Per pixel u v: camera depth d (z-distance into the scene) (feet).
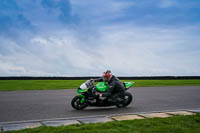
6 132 16.24
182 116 21.34
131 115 22.97
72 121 20.51
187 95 42.88
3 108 28.19
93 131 16.20
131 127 17.31
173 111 25.67
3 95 41.98
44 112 25.66
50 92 47.73
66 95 42.22
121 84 28.73
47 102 33.32
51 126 17.70
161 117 21.13
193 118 20.42
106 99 27.55
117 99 28.27
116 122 18.93
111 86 27.68
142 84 74.90
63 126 17.74
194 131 16.28
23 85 67.51
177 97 39.78
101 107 29.35
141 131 16.25
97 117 22.25
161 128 17.07
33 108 28.22
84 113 25.11
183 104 31.94
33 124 19.48
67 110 26.94
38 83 76.59
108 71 28.48
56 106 29.81
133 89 55.93
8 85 67.36
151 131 16.25
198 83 82.07
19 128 18.08
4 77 99.25
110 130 16.43
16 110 26.84
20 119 22.04
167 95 42.73
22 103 32.27
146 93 46.24
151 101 34.68
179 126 17.63
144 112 25.70
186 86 66.44
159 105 30.86
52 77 106.42
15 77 100.78
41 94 43.78
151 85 70.28
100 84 27.99
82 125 18.29
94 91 27.32
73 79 108.78
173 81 95.25
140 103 32.65
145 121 19.34
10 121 21.17
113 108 28.55
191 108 28.66
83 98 27.17
